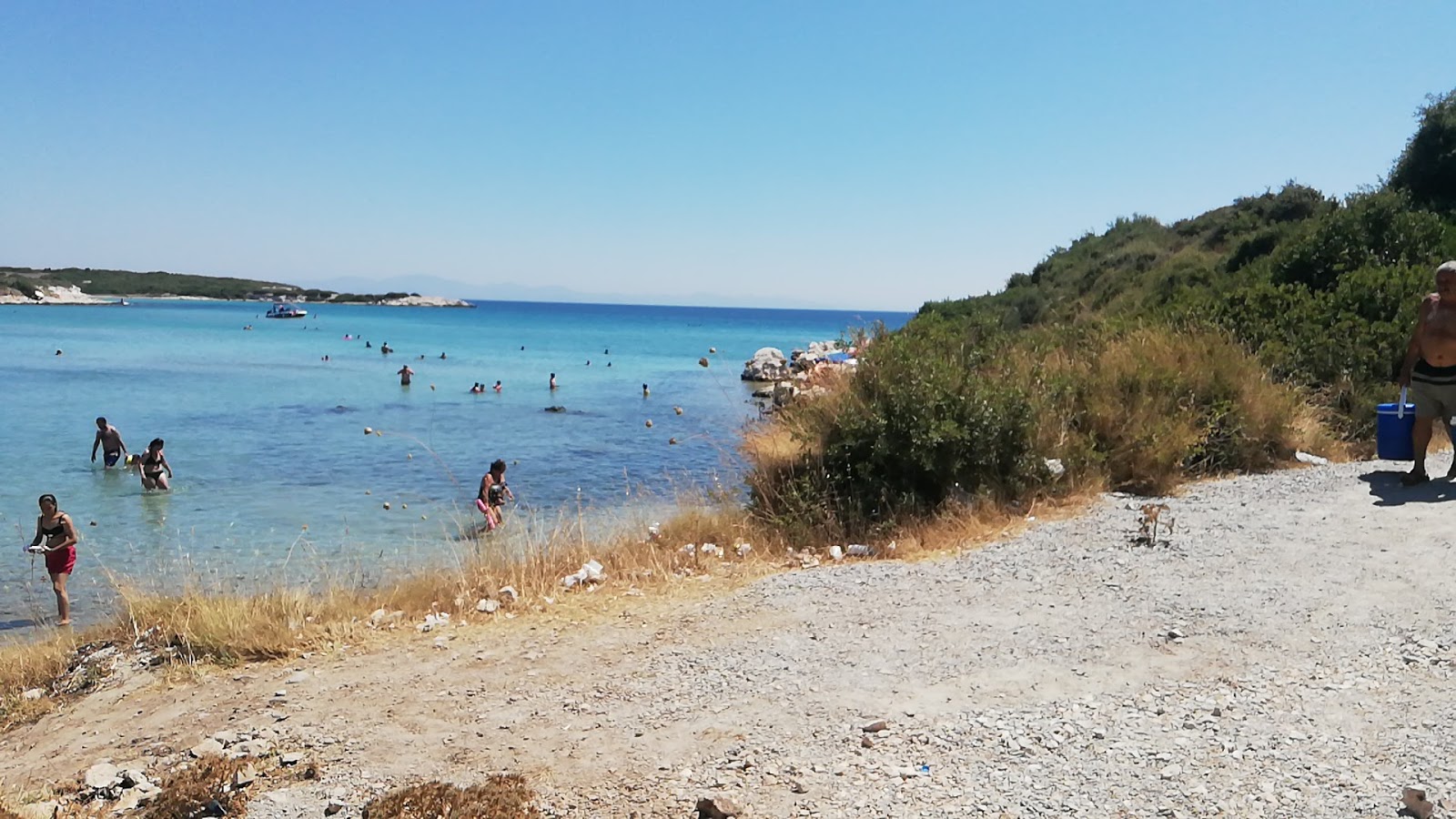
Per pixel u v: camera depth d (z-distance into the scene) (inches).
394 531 503.5
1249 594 223.6
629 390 1419.8
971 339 457.4
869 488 338.3
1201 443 371.9
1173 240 1408.7
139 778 175.9
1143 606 222.4
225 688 222.4
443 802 150.9
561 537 337.4
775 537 325.4
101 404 1178.0
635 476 684.7
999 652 202.5
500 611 267.6
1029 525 309.6
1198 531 281.6
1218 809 134.0
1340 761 144.7
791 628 229.1
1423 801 127.2
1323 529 272.5
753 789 150.7
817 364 458.3
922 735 164.9
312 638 250.2
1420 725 153.5
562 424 1005.2
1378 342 442.3
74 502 592.7
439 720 190.5
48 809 166.7
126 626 284.0
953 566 270.8
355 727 190.1
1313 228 701.3
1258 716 162.4
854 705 180.7
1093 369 421.4
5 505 587.5
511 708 193.6
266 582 376.5
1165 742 155.7
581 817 146.4
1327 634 196.1
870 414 340.8
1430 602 207.9
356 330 3688.5
